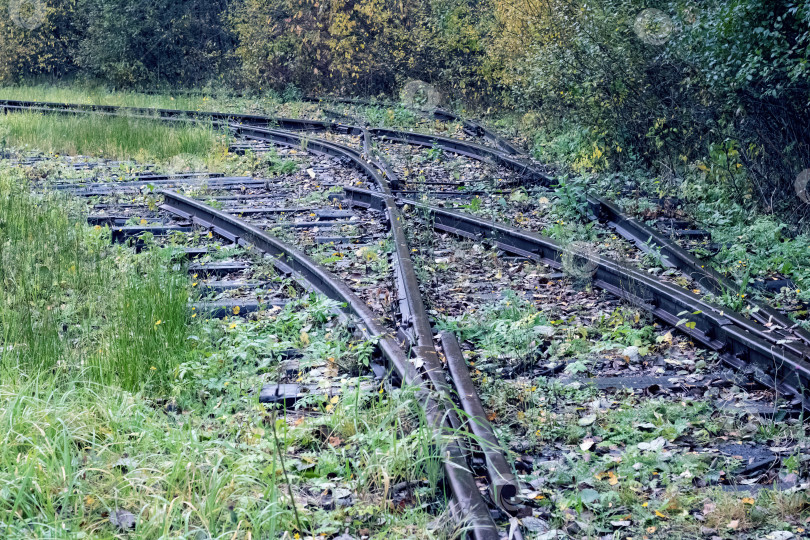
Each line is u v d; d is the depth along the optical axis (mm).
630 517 3697
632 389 5160
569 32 14656
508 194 11984
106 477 3766
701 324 6027
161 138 16203
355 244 8953
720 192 10859
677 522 3623
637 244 8992
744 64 9602
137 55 37625
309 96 28906
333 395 4965
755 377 5191
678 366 5582
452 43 25266
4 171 12805
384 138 18078
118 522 3473
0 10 36969
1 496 3441
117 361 5191
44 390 4598
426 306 6844
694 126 12062
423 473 3951
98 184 12648
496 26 21453
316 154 15781
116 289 7047
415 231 9523
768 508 3711
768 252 8492
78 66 39344
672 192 11461
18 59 37562
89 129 17250
